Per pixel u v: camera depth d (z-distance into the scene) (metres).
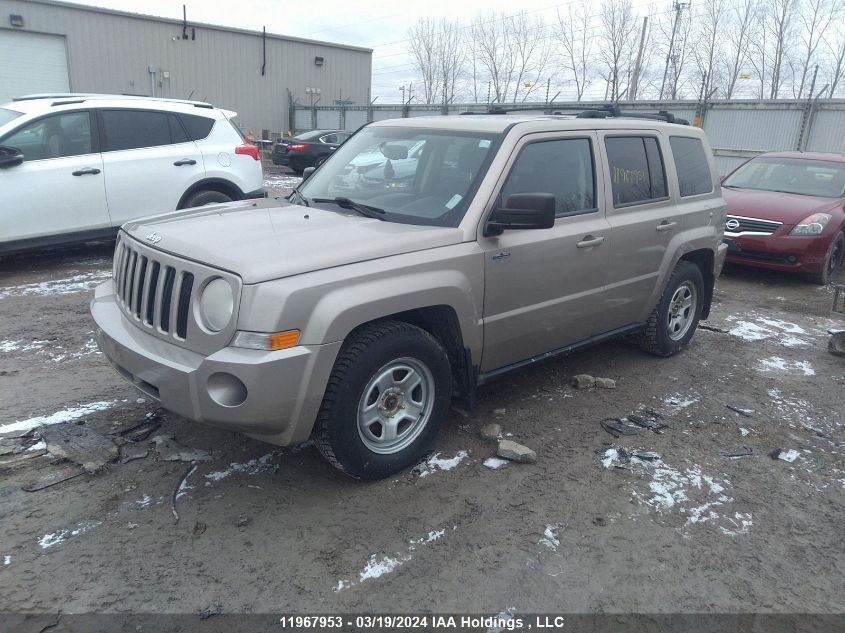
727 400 4.91
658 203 5.12
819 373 5.55
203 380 2.95
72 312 6.33
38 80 25.25
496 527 3.26
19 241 7.15
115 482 3.47
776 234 8.63
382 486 3.55
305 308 3.01
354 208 4.02
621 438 4.23
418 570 2.94
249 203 4.40
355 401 3.27
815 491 3.73
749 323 7.02
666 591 2.89
